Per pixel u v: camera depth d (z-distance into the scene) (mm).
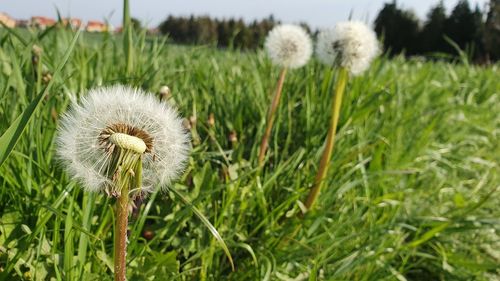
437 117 629
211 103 476
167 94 314
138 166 163
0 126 298
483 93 879
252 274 302
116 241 174
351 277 336
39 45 425
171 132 169
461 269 375
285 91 523
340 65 335
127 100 166
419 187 506
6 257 246
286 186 402
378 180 434
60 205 272
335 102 342
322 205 378
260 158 394
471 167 608
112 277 254
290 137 477
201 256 307
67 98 341
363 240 364
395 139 530
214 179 350
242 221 349
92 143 159
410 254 359
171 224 306
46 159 301
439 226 351
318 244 337
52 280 236
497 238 432
